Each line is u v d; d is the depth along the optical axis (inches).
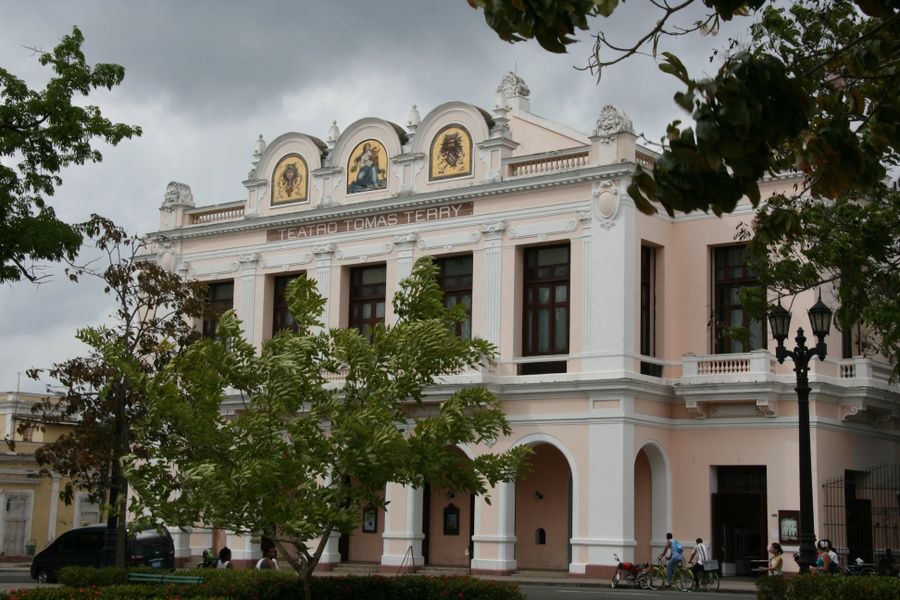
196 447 775.1
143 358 1316.4
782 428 1473.9
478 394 797.2
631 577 1389.0
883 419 1566.2
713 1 351.6
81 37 1044.5
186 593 841.5
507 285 1599.4
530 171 1614.2
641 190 363.9
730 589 1344.7
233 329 809.5
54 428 2507.4
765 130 337.1
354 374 809.5
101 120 1040.2
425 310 842.8
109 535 1247.5
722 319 1545.3
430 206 1681.8
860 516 1525.6
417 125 1715.1
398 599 863.1
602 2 334.0
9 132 1019.3
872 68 456.4
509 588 869.2
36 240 992.2
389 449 749.3
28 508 2332.7
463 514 1696.6
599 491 1483.8
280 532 805.9
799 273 935.7
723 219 1555.1
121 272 1299.2
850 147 403.5
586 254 1541.6
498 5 344.8
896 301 839.7
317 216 1785.2
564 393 1529.3
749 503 1530.5
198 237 1931.6
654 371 1567.4
